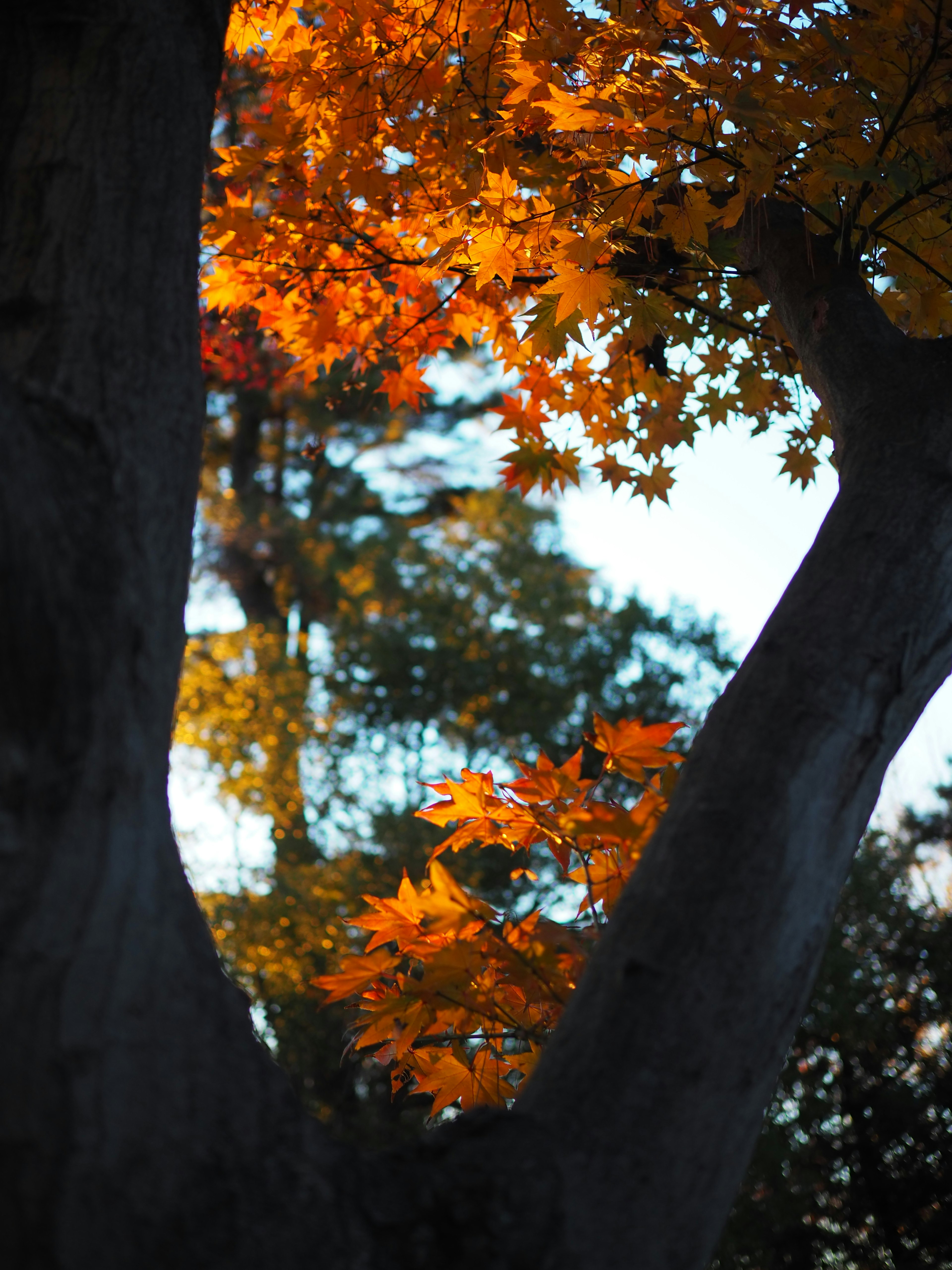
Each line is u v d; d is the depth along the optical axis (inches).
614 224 98.0
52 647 46.4
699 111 95.1
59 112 63.4
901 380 75.3
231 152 123.7
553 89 86.9
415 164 123.0
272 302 139.1
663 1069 48.9
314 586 629.3
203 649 568.4
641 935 52.2
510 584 539.5
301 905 376.5
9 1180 40.4
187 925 49.0
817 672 57.6
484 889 417.4
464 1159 48.4
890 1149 341.1
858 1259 323.9
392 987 79.5
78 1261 40.1
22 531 46.8
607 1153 47.8
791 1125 335.6
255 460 710.5
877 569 61.6
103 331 56.8
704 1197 48.7
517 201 100.2
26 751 45.2
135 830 47.7
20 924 43.3
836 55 88.7
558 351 104.5
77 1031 42.8
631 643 519.2
